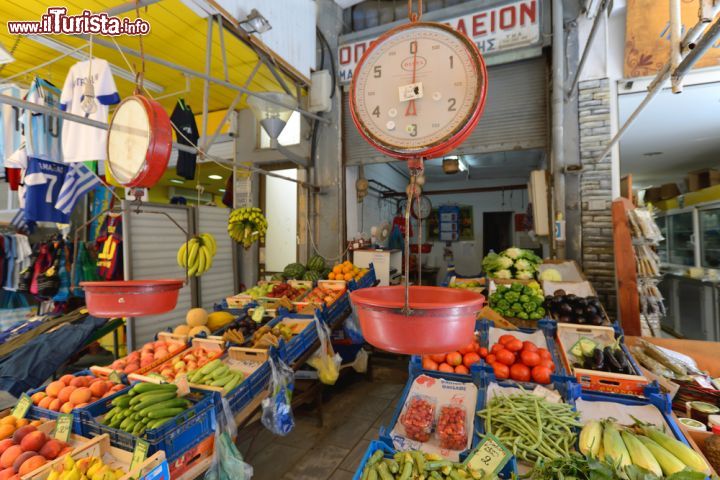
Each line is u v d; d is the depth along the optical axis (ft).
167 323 13.00
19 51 10.66
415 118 2.72
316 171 15.70
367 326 2.60
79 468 4.50
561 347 7.16
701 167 22.24
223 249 15.66
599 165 11.76
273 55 11.71
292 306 10.90
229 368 7.72
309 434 9.32
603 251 11.71
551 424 4.89
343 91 15.44
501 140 13.07
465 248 25.90
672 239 19.40
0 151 9.93
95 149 7.95
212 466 5.63
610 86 11.64
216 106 16.47
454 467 4.04
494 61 12.83
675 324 18.03
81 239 15.20
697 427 5.38
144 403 5.45
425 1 14.08
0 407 7.77
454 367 6.68
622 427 4.92
